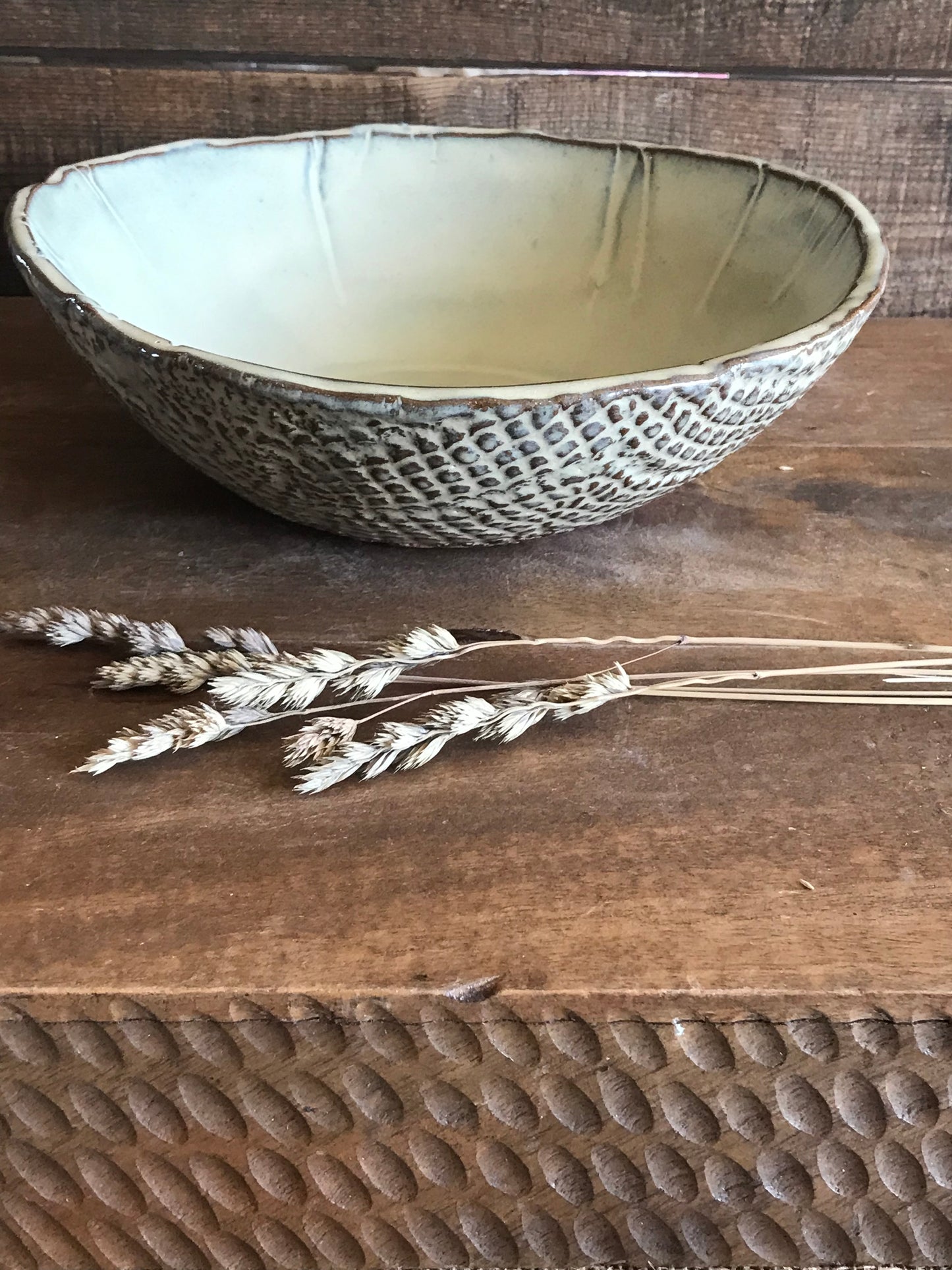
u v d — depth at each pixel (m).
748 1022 0.25
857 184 0.57
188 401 0.30
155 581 0.37
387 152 0.49
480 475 0.29
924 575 0.38
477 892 0.26
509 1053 0.25
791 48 0.53
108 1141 0.27
